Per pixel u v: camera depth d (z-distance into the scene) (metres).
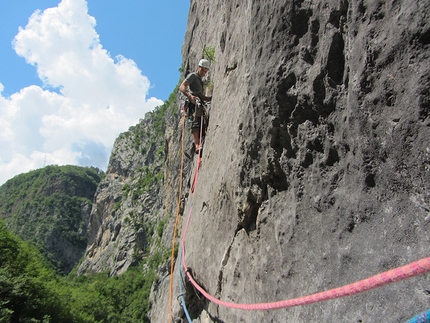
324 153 2.90
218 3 9.88
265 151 3.58
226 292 4.45
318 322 2.56
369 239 2.30
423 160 1.98
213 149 6.17
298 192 3.13
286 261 3.11
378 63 2.32
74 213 165.00
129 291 62.72
